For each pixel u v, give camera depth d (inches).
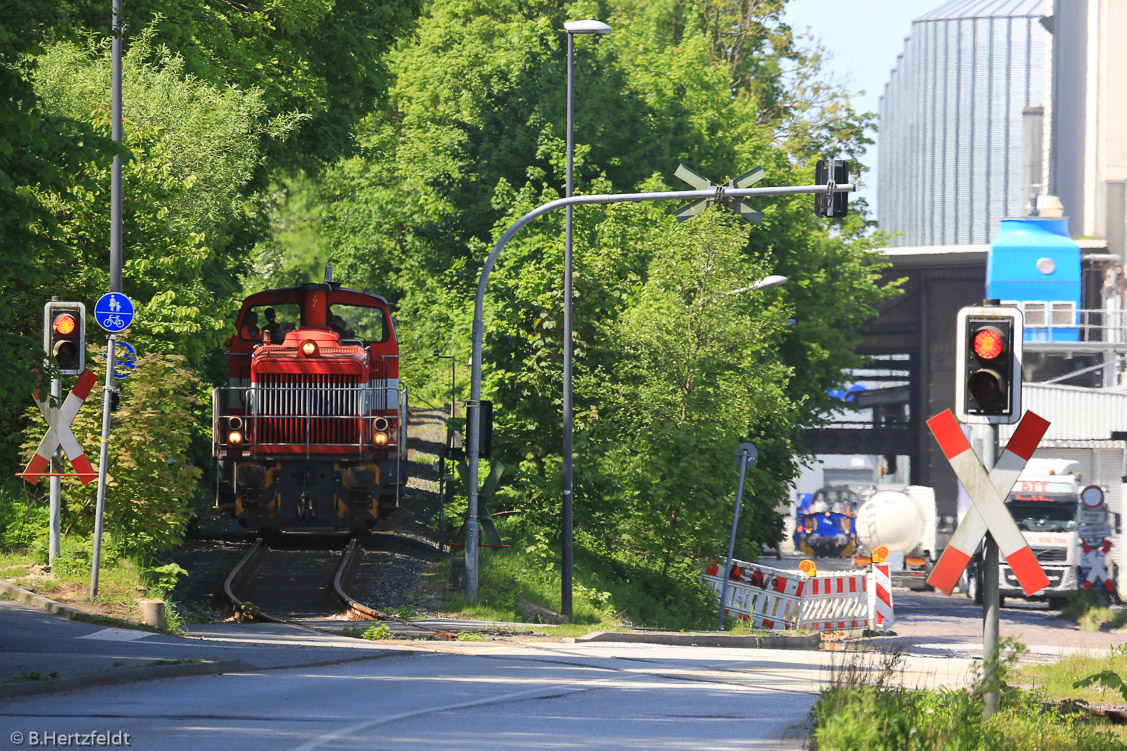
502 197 6151.6
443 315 7007.9
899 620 5762.8
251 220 5900.6
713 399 4731.8
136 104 4293.8
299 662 2329.0
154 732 1488.7
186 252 4040.4
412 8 6481.3
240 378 4320.9
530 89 6609.3
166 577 3078.2
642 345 4736.7
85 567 2965.1
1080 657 3073.3
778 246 7209.6
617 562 4830.2
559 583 4165.8
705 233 4852.4
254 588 3590.1
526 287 4640.8
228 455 4141.2
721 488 4564.5
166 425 3176.7
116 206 3722.9
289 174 6673.2
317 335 4168.3
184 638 2583.7
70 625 2534.5
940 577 1444.4
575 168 6205.7
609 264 4672.7
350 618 3253.0
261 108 4790.8
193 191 4451.3
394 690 1996.8
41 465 2687.0
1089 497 6505.9
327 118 5964.6
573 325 4562.0
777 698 2081.7
